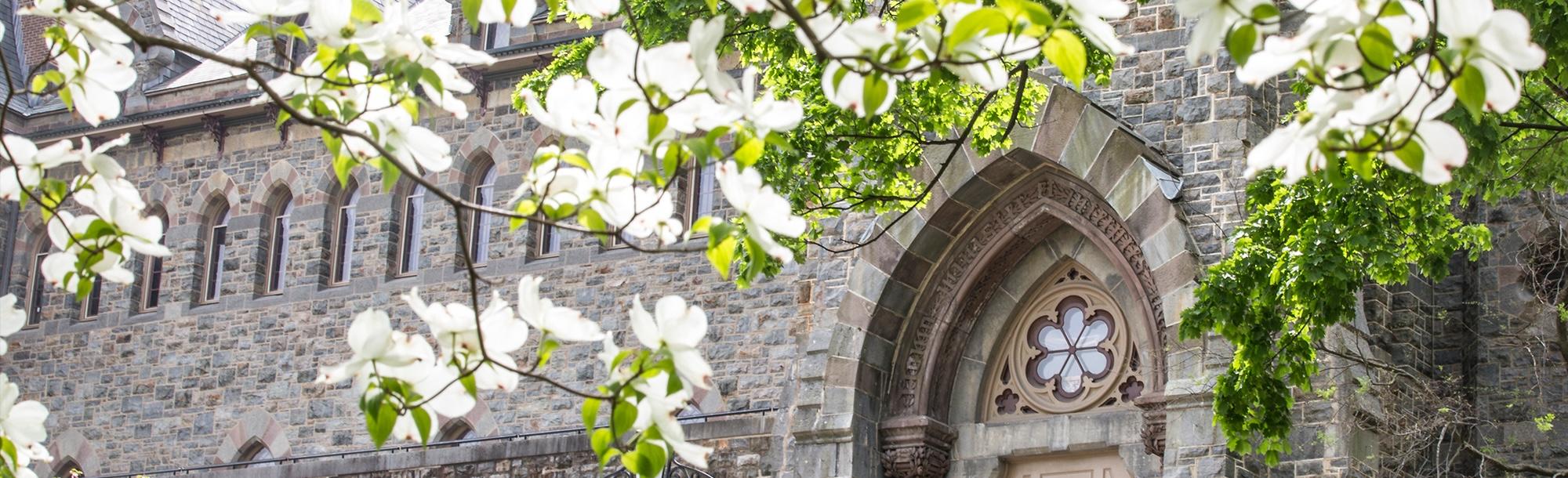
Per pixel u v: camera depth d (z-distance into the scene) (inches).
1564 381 756.0
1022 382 817.5
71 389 1231.5
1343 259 557.3
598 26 1088.2
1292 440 705.6
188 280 1208.8
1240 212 729.6
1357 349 706.2
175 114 1221.7
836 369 807.1
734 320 1004.6
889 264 807.7
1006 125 768.3
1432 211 568.4
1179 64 766.5
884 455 809.5
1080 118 764.6
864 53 193.5
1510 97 178.5
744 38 642.8
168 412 1187.3
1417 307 775.7
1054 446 798.5
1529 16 481.1
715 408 991.0
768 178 640.4
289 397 1143.0
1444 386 757.9
